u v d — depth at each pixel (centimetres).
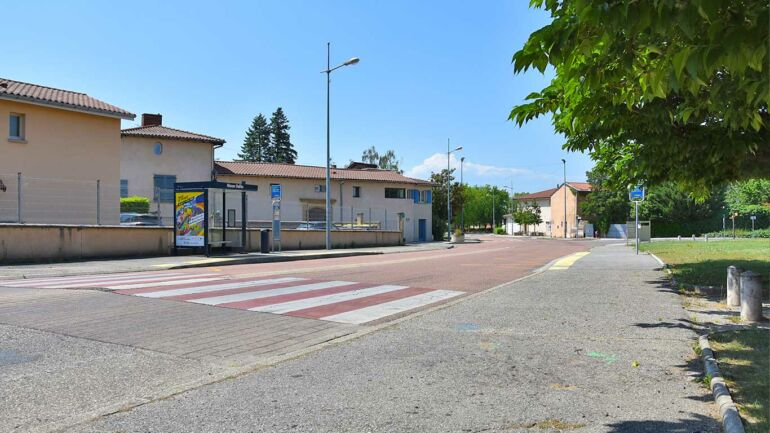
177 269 1755
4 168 2239
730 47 286
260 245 2730
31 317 823
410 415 435
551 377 540
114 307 927
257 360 608
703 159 973
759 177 1105
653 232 7156
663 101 766
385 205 5334
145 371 557
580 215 7850
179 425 411
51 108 2395
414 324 809
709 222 7050
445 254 3053
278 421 421
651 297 1066
